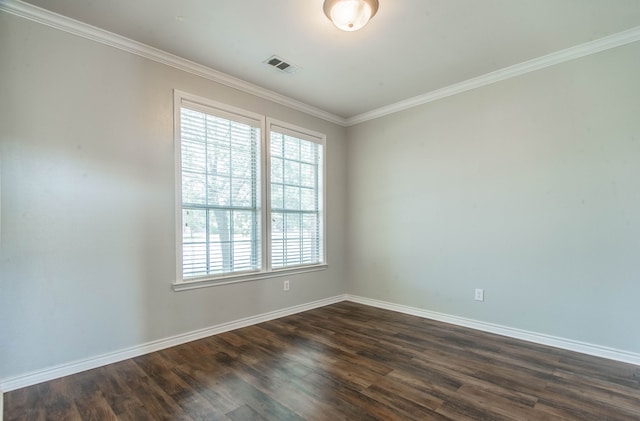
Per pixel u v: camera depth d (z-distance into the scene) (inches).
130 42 102.6
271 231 145.3
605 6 86.2
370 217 171.0
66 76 92.4
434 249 144.2
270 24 94.3
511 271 121.4
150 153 108.1
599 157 103.4
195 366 96.0
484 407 74.4
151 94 108.7
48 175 89.2
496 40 103.0
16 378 83.1
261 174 140.3
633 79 98.0
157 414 72.3
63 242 91.0
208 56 112.9
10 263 83.3
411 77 129.3
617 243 100.3
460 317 135.3
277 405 75.7
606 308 101.7
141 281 105.3
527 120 118.1
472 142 132.3
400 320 142.3
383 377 89.0
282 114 150.3
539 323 114.7
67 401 77.5
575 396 78.9
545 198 114.0
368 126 172.2
